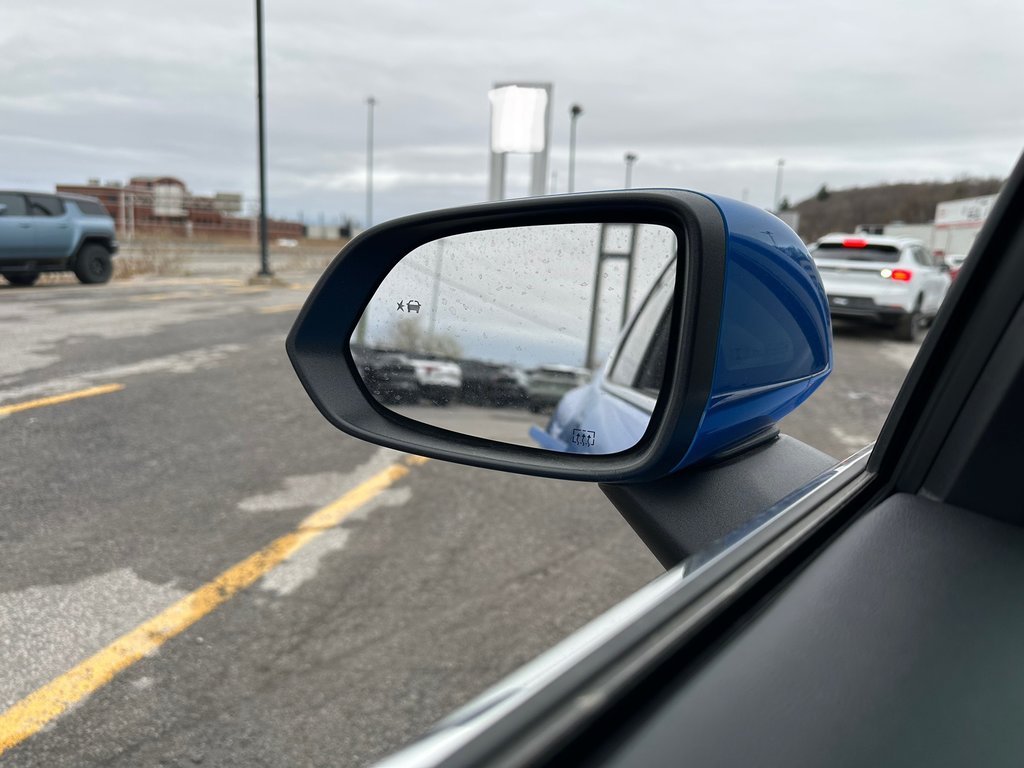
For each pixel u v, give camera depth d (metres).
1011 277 0.71
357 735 1.85
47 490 3.46
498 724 0.36
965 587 0.57
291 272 23.83
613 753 0.38
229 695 1.99
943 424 0.74
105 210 15.53
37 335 8.16
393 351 0.98
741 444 0.88
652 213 0.82
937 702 0.44
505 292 1.10
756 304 0.73
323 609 2.46
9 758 1.72
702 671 0.45
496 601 2.55
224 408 5.12
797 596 0.55
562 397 1.33
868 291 9.94
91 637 2.24
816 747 0.40
